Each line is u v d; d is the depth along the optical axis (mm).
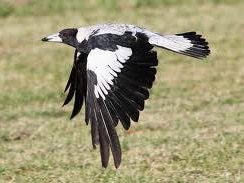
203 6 31875
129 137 14719
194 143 13914
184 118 16234
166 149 13633
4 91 19859
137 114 9016
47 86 20453
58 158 13391
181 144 13922
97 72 9250
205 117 16219
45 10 32062
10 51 25312
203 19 29359
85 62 9977
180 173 12195
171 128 15422
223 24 28250
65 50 25312
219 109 16984
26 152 13992
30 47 25859
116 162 8859
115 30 9633
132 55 9281
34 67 22859
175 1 32594
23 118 17047
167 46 9578
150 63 9203
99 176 12195
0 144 14734
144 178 11953
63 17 30859
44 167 12906
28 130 15836
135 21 29531
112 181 11898
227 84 19641
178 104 17641
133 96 9070
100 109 9062
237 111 16656
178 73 21172
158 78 20625
